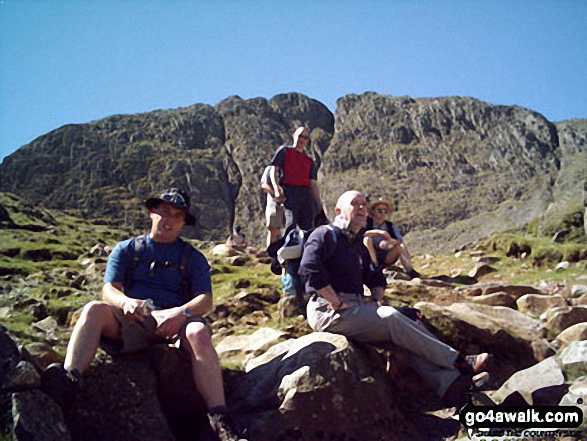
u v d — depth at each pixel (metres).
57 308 7.93
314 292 5.56
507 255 13.16
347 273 5.65
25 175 66.69
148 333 4.98
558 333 7.09
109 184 67.44
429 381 5.38
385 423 5.09
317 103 87.44
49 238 14.52
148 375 4.84
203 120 82.31
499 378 6.18
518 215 60.28
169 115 82.25
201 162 73.81
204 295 5.10
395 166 74.00
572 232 15.26
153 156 73.00
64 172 68.00
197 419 5.06
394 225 9.94
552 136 76.31
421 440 5.11
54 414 4.27
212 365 4.77
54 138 72.81
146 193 67.31
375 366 5.42
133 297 5.12
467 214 62.97
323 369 5.07
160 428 4.62
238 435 4.59
